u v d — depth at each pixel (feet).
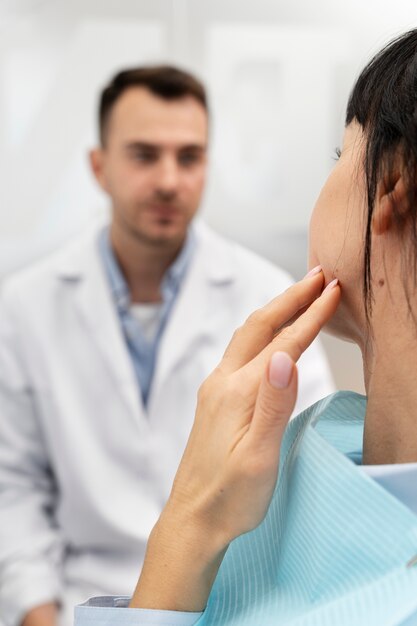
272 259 7.34
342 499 1.53
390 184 1.57
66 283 5.36
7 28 7.09
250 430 1.66
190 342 5.22
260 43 7.22
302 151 7.31
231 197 7.30
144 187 5.20
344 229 1.72
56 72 7.16
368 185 1.63
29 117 7.18
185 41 7.18
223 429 1.72
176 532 1.78
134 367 5.25
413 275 1.56
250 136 7.28
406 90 1.57
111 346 5.17
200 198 5.45
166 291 5.35
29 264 7.25
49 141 7.21
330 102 7.27
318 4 7.19
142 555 4.90
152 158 5.29
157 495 5.03
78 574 4.92
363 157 1.67
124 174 5.27
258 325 1.81
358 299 1.72
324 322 1.72
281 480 1.81
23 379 5.25
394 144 1.56
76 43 7.15
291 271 7.32
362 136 1.69
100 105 5.73
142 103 5.32
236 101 7.25
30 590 4.66
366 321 1.70
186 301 5.32
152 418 5.09
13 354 5.29
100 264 5.40
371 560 1.48
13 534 4.93
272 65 7.24
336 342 7.05
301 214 7.32
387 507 1.46
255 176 7.32
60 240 7.29
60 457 5.08
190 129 5.34
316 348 5.48
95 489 4.98
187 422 5.12
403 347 1.60
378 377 1.66
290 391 1.60
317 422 1.93
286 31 7.22
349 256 1.71
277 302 1.82
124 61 7.19
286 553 1.71
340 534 1.52
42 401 5.16
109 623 1.78
